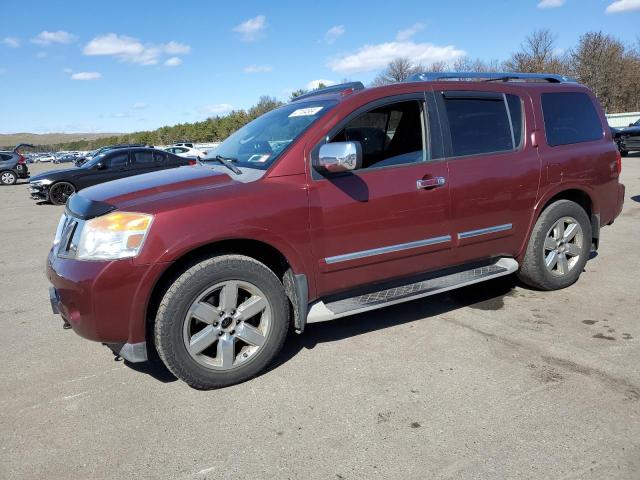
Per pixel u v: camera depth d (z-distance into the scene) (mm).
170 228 2924
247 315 3201
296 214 3258
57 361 3742
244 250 3369
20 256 7539
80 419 2936
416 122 3816
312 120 3531
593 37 37188
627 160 17734
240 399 3076
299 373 3361
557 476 2283
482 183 3979
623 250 6051
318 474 2379
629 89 37281
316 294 3459
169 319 2969
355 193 3463
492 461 2402
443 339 3771
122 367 3602
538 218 4449
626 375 3133
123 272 2869
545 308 4301
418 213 3703
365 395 3049
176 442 2676
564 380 3105
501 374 3215
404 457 2465
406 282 3910
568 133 4621
